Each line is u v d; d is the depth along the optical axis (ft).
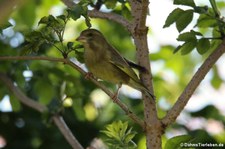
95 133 50.44
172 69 60.03
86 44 37.73
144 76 31.76
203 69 31.48
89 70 38.37
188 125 50.57
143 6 30.25
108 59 37.73
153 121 30.66
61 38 30.09
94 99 52.34
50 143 49.60
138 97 53.21
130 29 33.30
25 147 49.98
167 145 31.99
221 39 34.47
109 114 51.93
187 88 31.17
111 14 34.96
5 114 51.06
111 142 31.42
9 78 45.57
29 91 49.85
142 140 48.85
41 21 29.78
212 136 49.24
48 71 46.03
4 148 50.06
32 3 55.16
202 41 34.55
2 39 49.78
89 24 29.99
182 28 34.42
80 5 29.99
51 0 59.06
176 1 34.58
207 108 51.90
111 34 60.59
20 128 50.80
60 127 39.83
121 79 38.04
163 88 57.47
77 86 45.14
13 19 54.65
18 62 45.98
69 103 48.37
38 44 30.45
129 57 59.21
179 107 30.86
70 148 49.29
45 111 41.04
